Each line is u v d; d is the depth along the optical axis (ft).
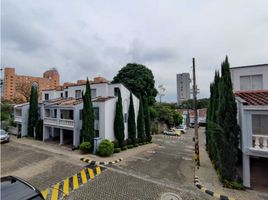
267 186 34.22
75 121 63.05
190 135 122.21
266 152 30.76
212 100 55.83
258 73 48.65
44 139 75.10
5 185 20.65
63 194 30.42
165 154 62.28
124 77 110.93
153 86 115.14
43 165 44.78
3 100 147.95
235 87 50.96
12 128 93.61
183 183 36.29
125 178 37.73
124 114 74.79
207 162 51.90
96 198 29.22
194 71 52.90
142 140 79.66
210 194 31.14
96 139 56.49
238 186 32.53
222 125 36.01
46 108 76.38
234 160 34.32
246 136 32.73
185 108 226.99
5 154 55.26
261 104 32.45
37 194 19.77
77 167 43.34
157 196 30.32
